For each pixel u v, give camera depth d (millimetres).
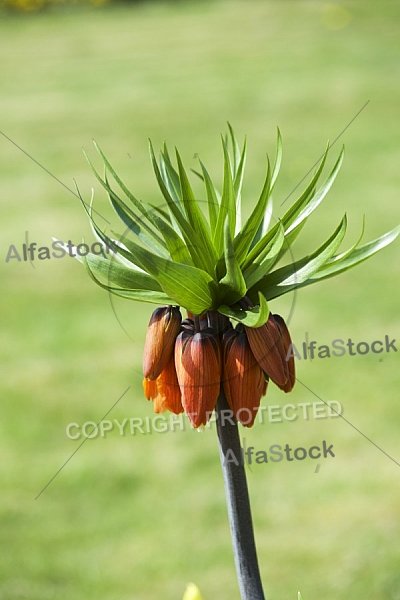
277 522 4914
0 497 5297
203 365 1512
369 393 6062
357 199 9500
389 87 13633
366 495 5062
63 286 8031
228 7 20219
